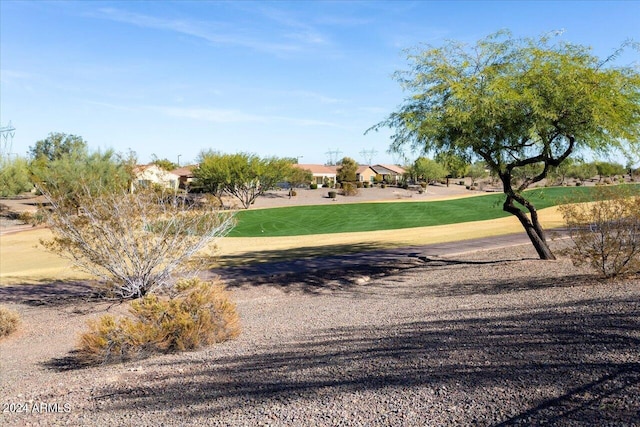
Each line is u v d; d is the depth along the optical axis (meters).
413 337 7.23
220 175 60.31
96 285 15.08
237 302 13.71
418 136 14.39
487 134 14.02
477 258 18.19
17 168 53.22
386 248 23.42
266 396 5.23
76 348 9.11
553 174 16.03
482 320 7.92
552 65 13.42
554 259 15.55
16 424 5.18
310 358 6.69
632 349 5.39
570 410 4.04
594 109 12.62
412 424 4.12
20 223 48.69
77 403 5.71
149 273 14.10
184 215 14.75
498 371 5.17
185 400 5.40
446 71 14.27
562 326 6.80
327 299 13.16
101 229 13.73
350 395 4.95
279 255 22.89
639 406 3.95
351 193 79.62
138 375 6.71
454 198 68.56
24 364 8.71
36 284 17.97
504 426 3.91
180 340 8.23
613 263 11.31
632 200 11.32
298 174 77.00
